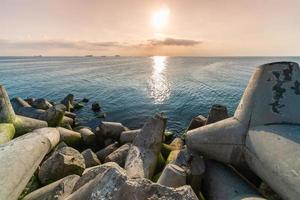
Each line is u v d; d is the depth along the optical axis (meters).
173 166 4.62
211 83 34.78
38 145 5.25
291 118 4.61
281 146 3.97
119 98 24.88
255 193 4.11
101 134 10.17
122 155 6.70
